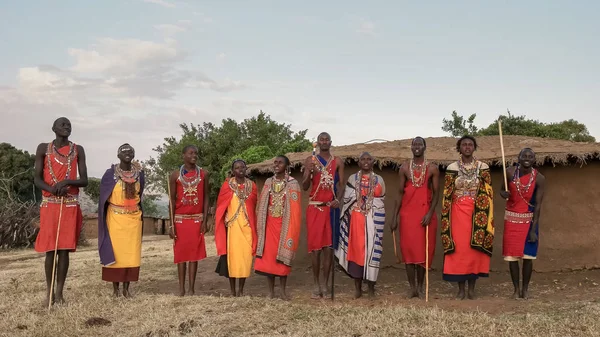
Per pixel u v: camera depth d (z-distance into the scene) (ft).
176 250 25.98
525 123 86.79
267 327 19.48
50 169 23.91
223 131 106.01
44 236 23.76
